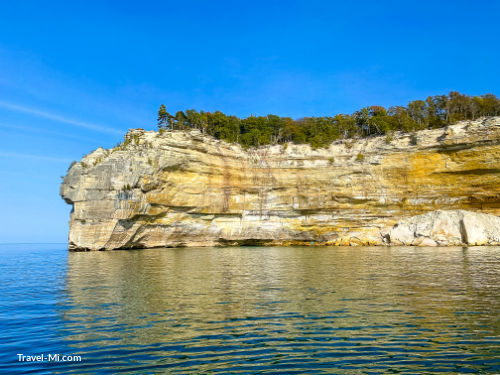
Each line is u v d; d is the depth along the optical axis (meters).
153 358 11.60
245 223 75.75
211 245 74.75
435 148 70.62
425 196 71.56
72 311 17.72
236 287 24.00
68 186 64.81
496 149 65.50
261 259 44.12
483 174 67.69
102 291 23.14
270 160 79.06
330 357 11.50
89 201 63.12
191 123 98.62
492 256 43.00
